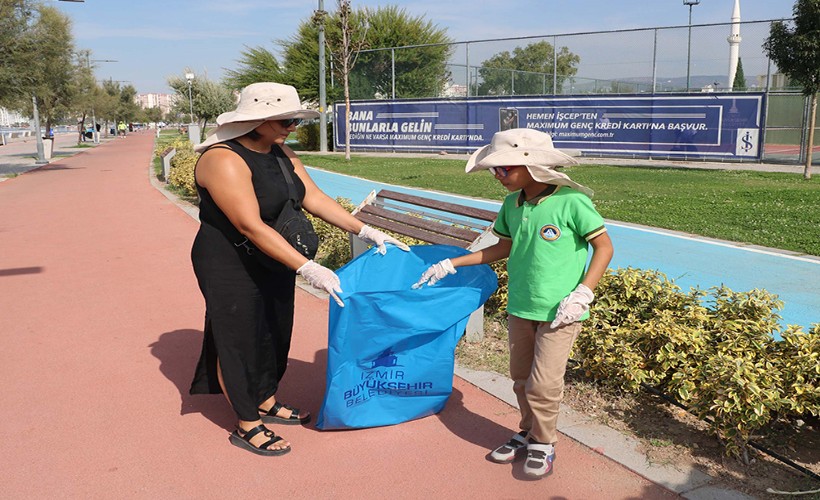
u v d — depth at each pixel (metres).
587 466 3.28
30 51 21.56
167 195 15.02
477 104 25.05
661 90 21.73
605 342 4.01
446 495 3.07
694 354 3.83
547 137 3.03
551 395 3.08
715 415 3.34
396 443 3.57
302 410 4.01
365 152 28.19
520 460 3.38
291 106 3.36
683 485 3.07
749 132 20.19
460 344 4.93
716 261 7.71
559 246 2.97
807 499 2.93
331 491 3.12
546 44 23.78
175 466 3.37
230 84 34.69
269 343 3.64
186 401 4.17
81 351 5.08
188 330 5.58
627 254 8.16
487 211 4.99
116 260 8.34
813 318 5.64
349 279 3.71
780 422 3.72
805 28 14.75
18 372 4.66
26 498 3.10
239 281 3.38
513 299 3.16
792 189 13.63
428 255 3.84
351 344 3.41
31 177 20.88
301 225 3.35
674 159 21.44
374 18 33.06
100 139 57.69
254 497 3.08
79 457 3.48
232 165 3.20
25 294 6.77
